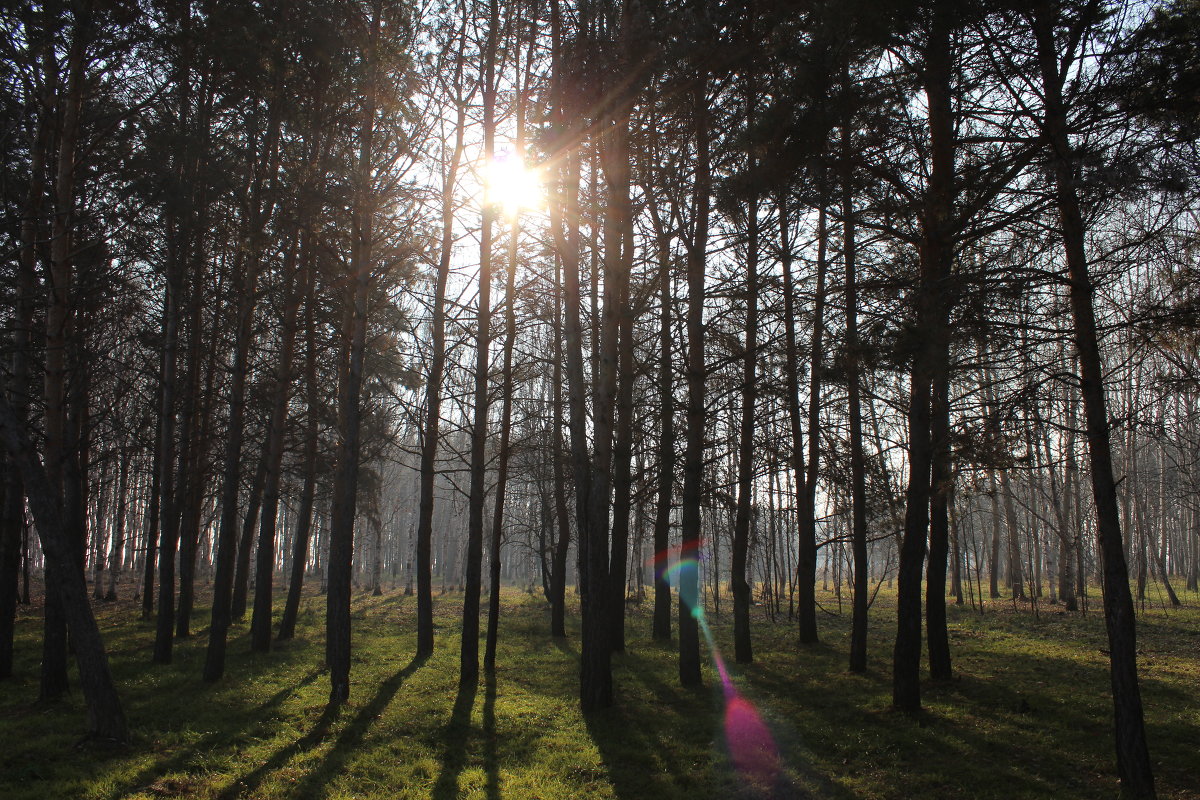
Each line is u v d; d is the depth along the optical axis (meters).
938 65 8.98
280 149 13.29
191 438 18.05
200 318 18.72
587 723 10.59
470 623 13.55
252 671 14.27
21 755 8.45
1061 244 9.41
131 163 12.00
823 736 9.70
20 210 11.59
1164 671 13.65
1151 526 33.34
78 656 8.99
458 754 9.21
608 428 11.71
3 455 13.42
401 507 46.88
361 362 12.82
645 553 42.94
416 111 12.80
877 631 21.44
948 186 9.31
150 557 23.22
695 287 13.66
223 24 10.84
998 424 9.58
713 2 9.77
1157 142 7.73
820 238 16.09
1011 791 7.52
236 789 7.66
